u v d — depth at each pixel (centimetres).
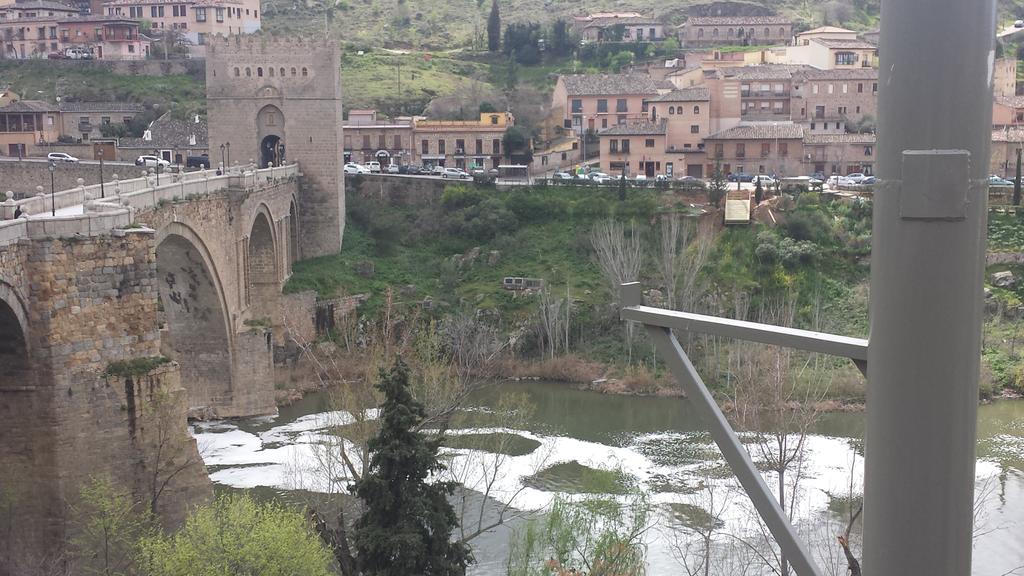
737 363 7631
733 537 4819
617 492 5394
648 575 4816
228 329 7581
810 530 5156
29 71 16188
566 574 3722
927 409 838
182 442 4541
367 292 9656
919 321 834
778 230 9725
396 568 3394
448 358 8825
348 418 5822
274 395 8050
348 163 12550
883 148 856
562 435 7225
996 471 6272
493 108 14875
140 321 4509
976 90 823
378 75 16688
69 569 4131
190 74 16500
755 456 5956
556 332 8962
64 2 19775
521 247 10256
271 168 8662
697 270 9012
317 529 4153
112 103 15150
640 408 7938
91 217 4322
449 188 10938
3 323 4138
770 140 12562
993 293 8975
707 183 10756
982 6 822
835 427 7100
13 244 4072
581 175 12444
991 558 5062
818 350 926
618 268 9262
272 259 8869
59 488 4262
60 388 4253
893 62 841
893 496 856
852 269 9425
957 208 816
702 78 14850
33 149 13050
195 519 3834
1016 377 8025
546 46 18312
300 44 9975
